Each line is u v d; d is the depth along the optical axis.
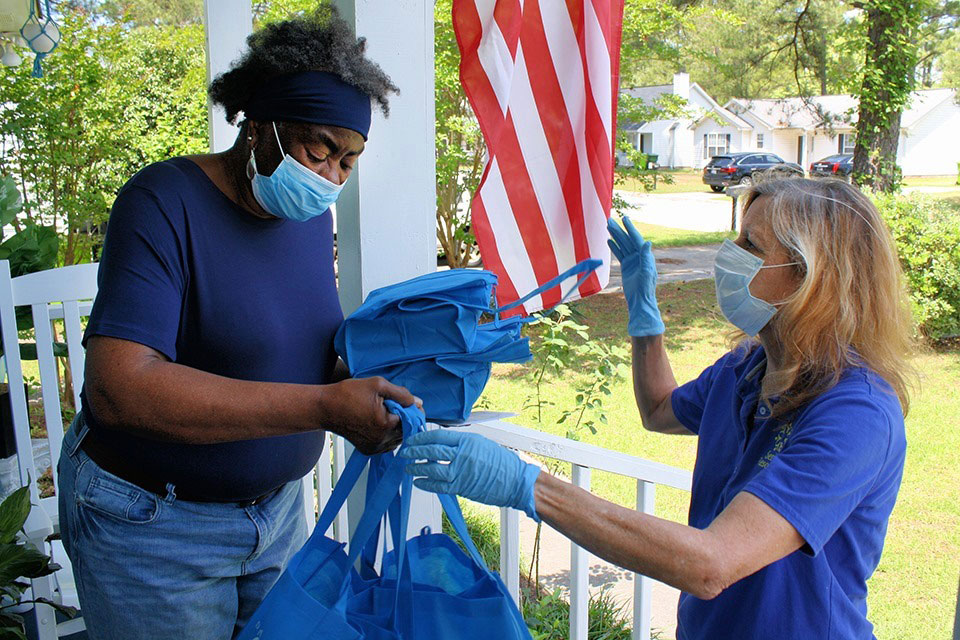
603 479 5.81
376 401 1.45
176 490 1.66
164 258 1.51
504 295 2.49
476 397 1.72
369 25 2.08
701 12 10.55
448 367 1.66
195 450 1.63
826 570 1.42
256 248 1.66
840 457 1.32
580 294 2.53
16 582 2.25
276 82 1.53
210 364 1.63
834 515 1.32
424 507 2.37
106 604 1.68
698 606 1.58
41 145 6.93
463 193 9.67
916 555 4.77
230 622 1.84
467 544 1.67
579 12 2.43
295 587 1.54
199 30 8.59
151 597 1.68
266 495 1.82
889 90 12.30
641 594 2.33
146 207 1.51
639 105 9.93
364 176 2.14
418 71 2.16
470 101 2.41
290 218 1.63
